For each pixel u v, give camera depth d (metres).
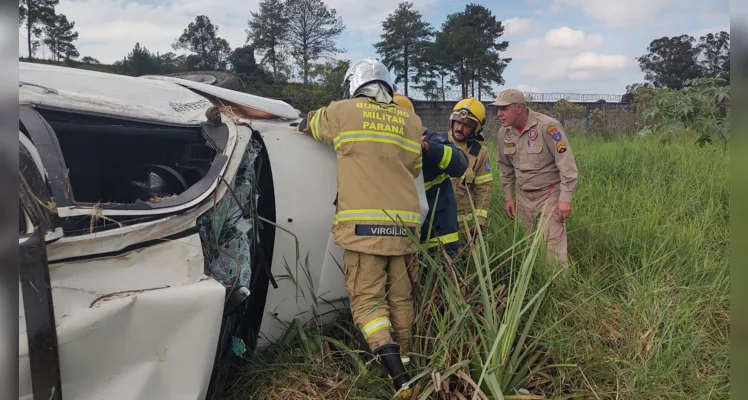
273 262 2.53
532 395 2.28
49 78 2.30
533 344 2.47
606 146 8.34
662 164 6.35
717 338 2.89
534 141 3.88
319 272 2.66
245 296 2.09
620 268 3.62
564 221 3.77
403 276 2.56
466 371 2.27
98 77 2.52
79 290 1.67
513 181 4.23
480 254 2.85
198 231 2.02
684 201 4.95
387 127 2.56
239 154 2.38
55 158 1.79
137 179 2.90
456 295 2.50
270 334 2.57
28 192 1.65
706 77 7.45
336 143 2.57
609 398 2.45
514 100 3.85
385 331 2.39
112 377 1.67
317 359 2.52
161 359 1.77
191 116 2.57
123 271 1.80
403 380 2.29
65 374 1.56
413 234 2.55
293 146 2.72
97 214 1.77
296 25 52.94
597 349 2.61
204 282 1.89
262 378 2.46
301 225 2.59
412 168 2.71
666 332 2.81
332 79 17.92
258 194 2.56
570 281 3.23
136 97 2.51
